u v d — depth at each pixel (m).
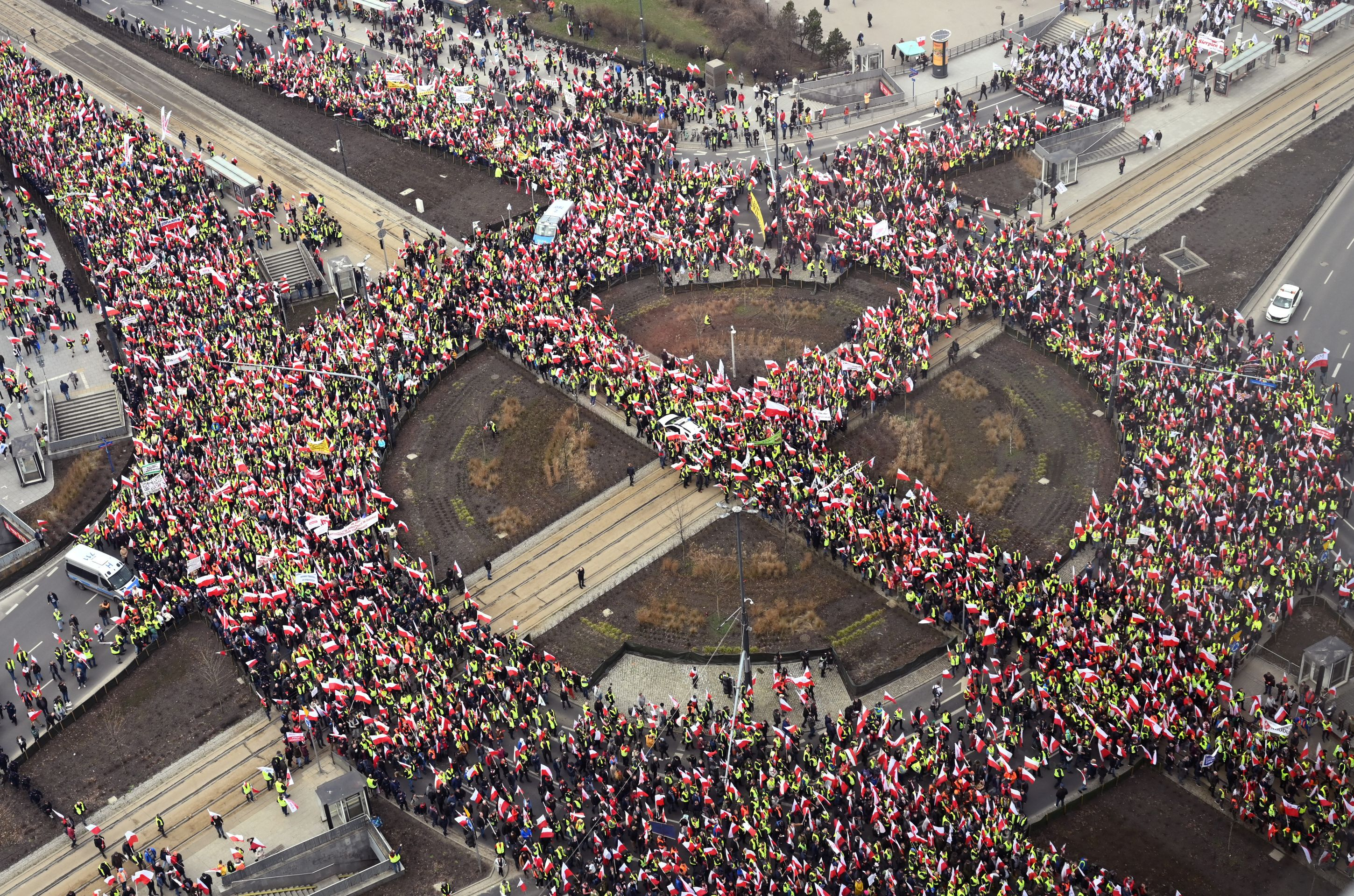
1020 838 108.06
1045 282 170.62
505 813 115.12
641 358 160.62
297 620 134.88
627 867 110.75
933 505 141.00
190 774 126.88
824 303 176.00
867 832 113.19
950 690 127.25
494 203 199.50
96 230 187.62
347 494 147.12
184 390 161.38
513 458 157.75
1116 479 147.50
